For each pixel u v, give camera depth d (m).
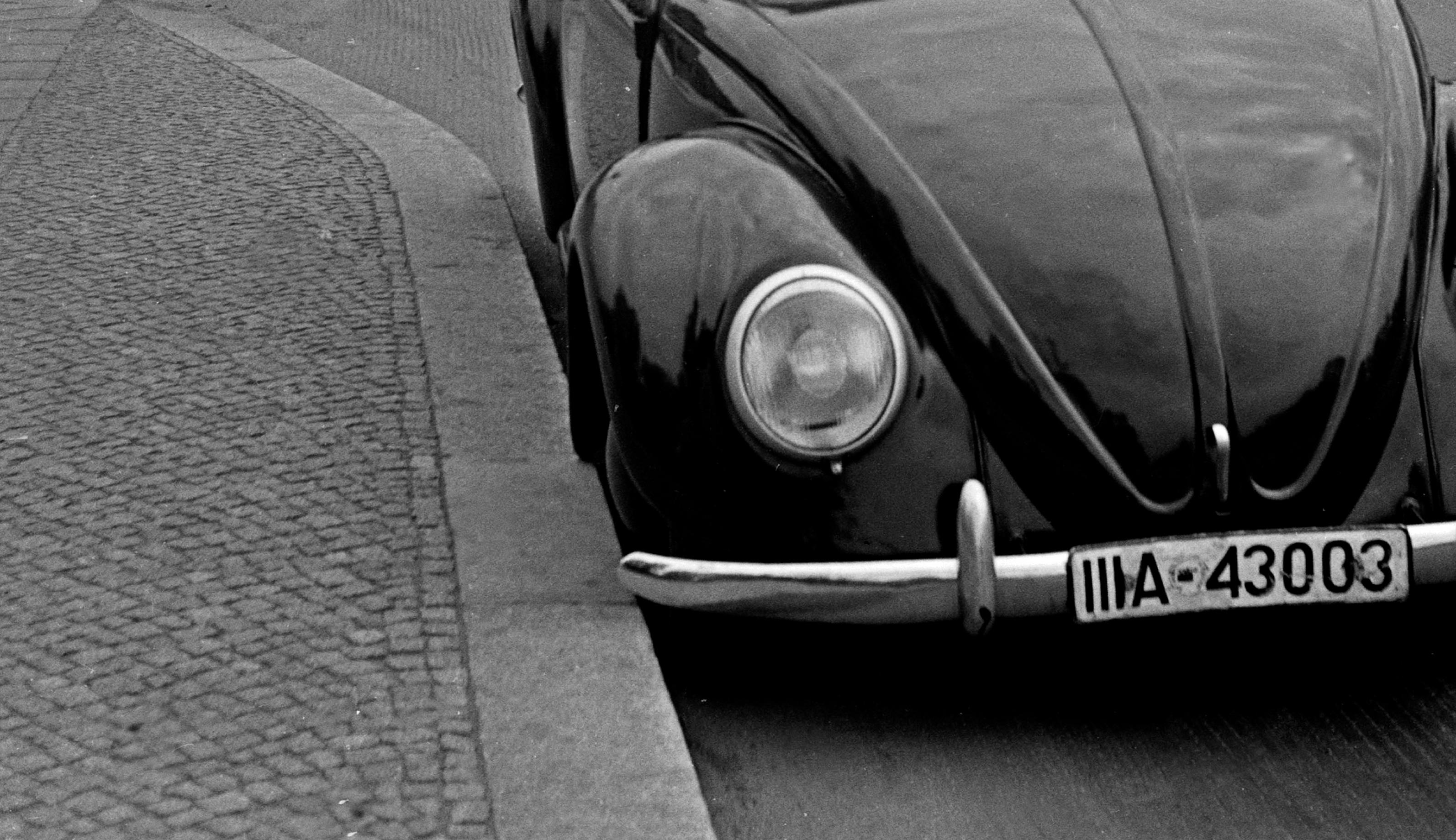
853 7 4.14
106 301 5.61
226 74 8.57
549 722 3.38
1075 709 3.62
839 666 3.78
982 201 3.59
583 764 3.25
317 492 4.32
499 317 5.45
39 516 4.23
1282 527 3.39
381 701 3.44
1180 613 3.33
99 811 3.09
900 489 3.33
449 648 3.63
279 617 3.75
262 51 9.09
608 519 4.18
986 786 3.37
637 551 3.66
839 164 3.68
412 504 4.26
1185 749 3.47
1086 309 3.46
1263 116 3.82
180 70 8.66
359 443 4.59
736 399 3.31
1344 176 3.71
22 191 6.78
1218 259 3.54
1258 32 4.08
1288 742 3.49
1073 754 3.46
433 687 3.49
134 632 3.70
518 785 3.19
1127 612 3.31
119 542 4.09
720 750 3.50
